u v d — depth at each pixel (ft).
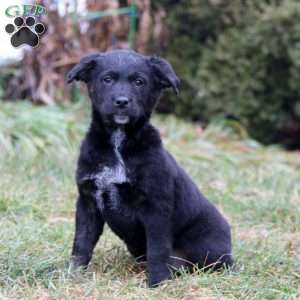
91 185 18.02
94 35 43.60
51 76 43.24
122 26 43.96
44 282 17.40
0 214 24.27
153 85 18.24
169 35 46.68
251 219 26.13
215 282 17.78
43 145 33.35
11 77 45.98
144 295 16.70
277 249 21.50
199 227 19.08
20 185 27.58
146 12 44.16
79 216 18.54
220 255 19.04
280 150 42.93
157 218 17.58
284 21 43.27
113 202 17.89
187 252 19.04
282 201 28.17
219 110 45.03
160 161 17.71
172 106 47.34
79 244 18.49
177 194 18.34
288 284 18.11
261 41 44.01
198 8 45.21
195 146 38.47
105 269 19.13
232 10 45.01
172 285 17.24
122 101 17.17
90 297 16.60
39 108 38.68
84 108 40.24
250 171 34.94
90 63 18.34
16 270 17.92
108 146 17.79
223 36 44.93
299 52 43.14
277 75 45.29
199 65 45.73
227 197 28.66
